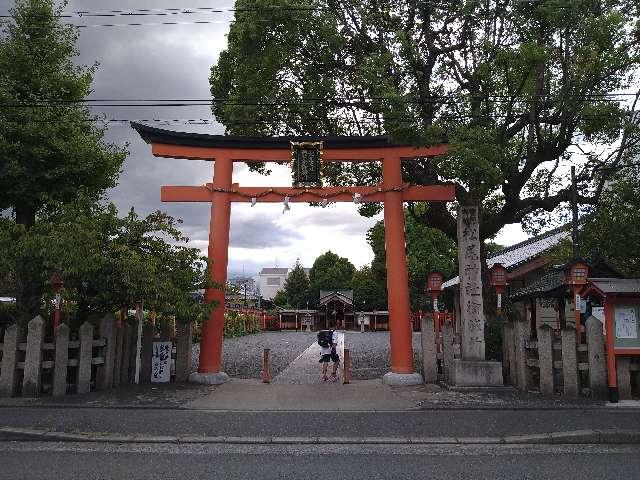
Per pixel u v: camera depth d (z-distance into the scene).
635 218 13.27
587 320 11.32
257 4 13.75
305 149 14.40
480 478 6.06
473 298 13.02
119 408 10.16
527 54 10.70
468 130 11.17
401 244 14.13
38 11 14.44
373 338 39.12
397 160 14.41
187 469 6.42
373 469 6.44
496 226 15.16
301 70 15.91
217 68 17.47
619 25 11.02
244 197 14.42
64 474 6.16
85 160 14.62
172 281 12.76
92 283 12.26
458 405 10.46
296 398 11.34
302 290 69.00
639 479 5.98
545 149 13.21
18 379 11.34
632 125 11.70
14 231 11.52
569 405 10.27
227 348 27.00
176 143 14.34
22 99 14.26
